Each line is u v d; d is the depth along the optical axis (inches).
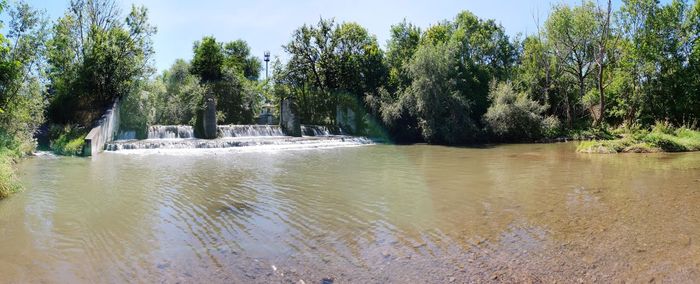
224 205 438.9
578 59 1654.8
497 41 2202.3
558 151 1073.5
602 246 291.3
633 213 383.2
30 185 557.3
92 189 530.3
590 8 1572.3
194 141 1168.2
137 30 1342.3
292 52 1957.4
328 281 239.1
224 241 314.3
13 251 294.8
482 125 1541.6
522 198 463.2
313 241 313.0
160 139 1294.3
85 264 269.4
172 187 547.8
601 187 523.5
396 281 238.1
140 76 1328.7
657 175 609.9
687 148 940.0
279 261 271.3
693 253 274.8
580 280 236.5
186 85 1886.1
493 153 1055.0
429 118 1480.1
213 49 2049.7
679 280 235.0
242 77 2252.7
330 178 629.0
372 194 497.7
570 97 1758.1
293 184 573.6
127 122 1306.6
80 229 348.5
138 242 313.4
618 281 234.4
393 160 895.7
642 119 1464.1
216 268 260.1
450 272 250.1
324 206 432.1
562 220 363.3
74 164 788.6
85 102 1285.7
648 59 1445.6
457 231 334.6
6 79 897.5
